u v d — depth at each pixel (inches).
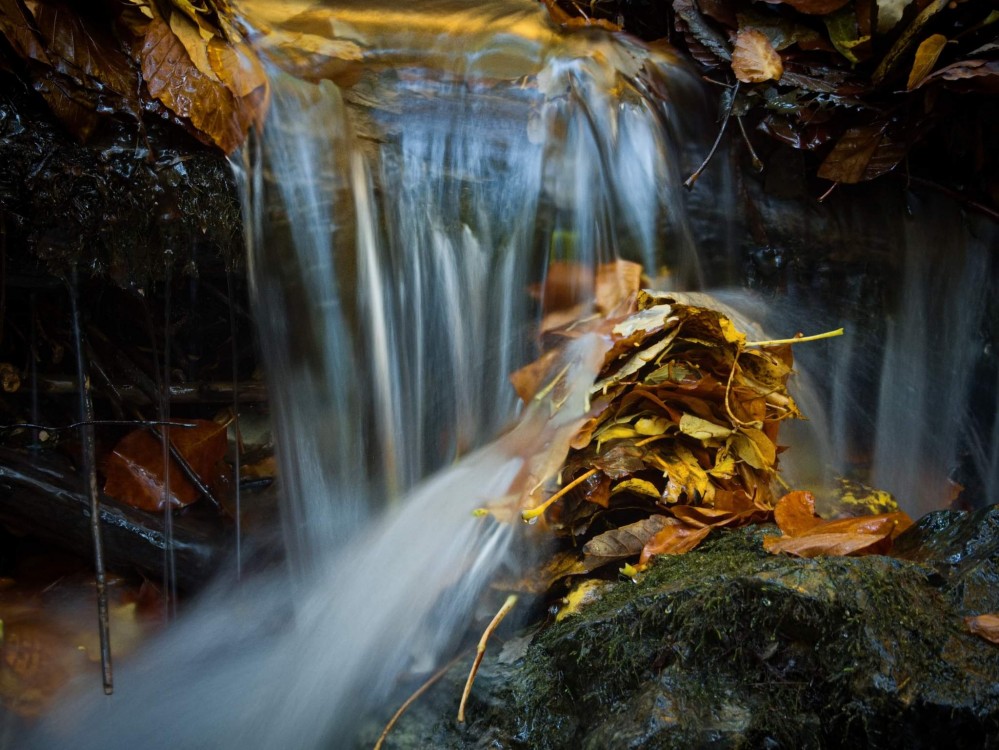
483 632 82.7
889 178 119.3
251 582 96.9
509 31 114.0
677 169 113.7
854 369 124.0
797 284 119.3
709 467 90.3
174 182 90.6
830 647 65.2
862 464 125.2
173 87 89.1
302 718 80.0
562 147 107.5
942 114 112.4
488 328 106.1
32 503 93.6
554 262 107.5
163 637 91.0
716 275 116.6
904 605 66.6
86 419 91.2
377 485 102.7
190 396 106.8
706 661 66.8
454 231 103.6
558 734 68.7
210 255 95.1
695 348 93.0
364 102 102.5
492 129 105.7
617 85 111.4
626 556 83.7
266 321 98.1
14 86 85.8
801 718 63.6
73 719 81.5
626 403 91.0
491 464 93.0
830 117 111.5
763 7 115.5
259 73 94.3
